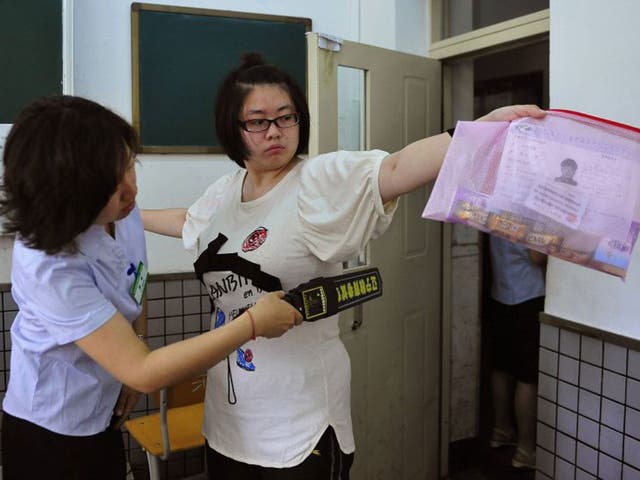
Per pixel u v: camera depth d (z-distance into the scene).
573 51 1.91
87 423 1.25
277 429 1.33
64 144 1.00
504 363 2.89
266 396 1.33
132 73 2.45
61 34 2.29
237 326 1.08
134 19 2.43
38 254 1.09
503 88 3.93
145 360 1.06
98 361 1.08
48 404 1.22
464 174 1.01
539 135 1.00
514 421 3.09
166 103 2.50
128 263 1.32
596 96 1.85
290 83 1.31
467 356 2.92
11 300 2.39
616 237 0.96
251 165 1.35
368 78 2.24
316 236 1.23
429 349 2.68
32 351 1.20
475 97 4.04
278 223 1.29
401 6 2.54
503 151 1.00
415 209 2.54
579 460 2.00
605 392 1.90
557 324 2.02
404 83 2.40
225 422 1.41
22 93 2.27
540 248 0.99
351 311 2.22
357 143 2.31
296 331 1.33
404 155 1.10
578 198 0.97
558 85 1.96
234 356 1.37
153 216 1.71
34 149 1.00
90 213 1.04
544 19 2.18
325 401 1.36
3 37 2.24
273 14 2.63
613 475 1.89
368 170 1.13
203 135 2.57
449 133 1.07
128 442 2.63
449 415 2.85
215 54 2.54
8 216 1.05
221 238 1.38
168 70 2.49
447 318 2.78
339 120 2.25
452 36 2.67
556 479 2.09
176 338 2.61
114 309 1.12
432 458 2.76
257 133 1.28
